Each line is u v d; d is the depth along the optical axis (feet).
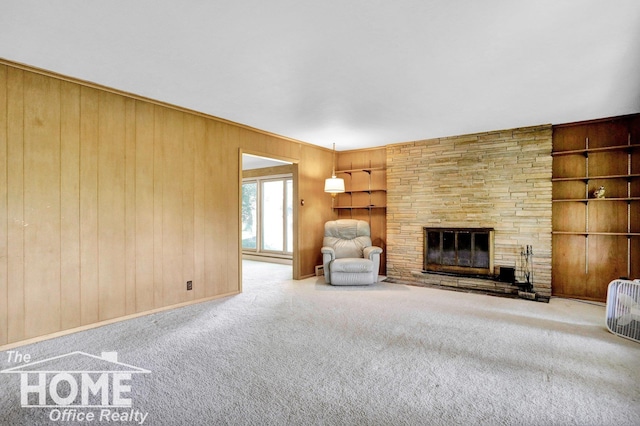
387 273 19.31
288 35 7.68
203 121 14.01
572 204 14.89
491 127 15.65
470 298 14.69
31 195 9.59
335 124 15.30
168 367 8.07
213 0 6.39
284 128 16.08
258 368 8.03
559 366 8.14
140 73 9.89
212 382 7.36
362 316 12.05
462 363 8.32
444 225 17.51
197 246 13.83
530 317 11.99
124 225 11.57
